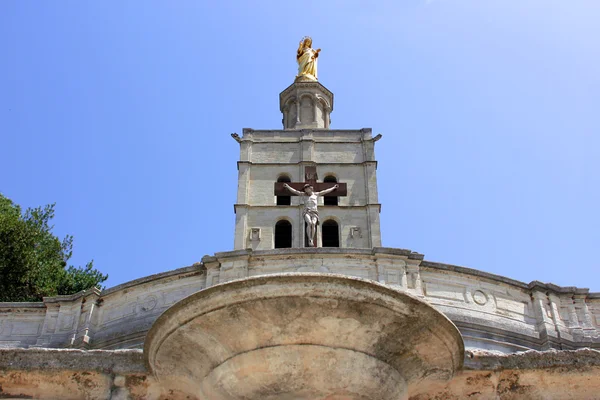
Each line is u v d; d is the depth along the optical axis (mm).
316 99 56812
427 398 11289
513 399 10930
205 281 24078
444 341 10125
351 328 9797
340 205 47344
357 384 10031
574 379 10805
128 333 22531
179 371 10586
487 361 10828
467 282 24484
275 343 9875
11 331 24047
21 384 10766
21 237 41250
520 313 24172
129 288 24078
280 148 50750
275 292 9414
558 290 24734
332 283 9398
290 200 48531
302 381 9969
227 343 9977
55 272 43969
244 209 47094
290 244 46344
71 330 23531
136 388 10961
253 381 10047
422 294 23938
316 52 60250
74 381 10789
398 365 10398
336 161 50250
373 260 24953
